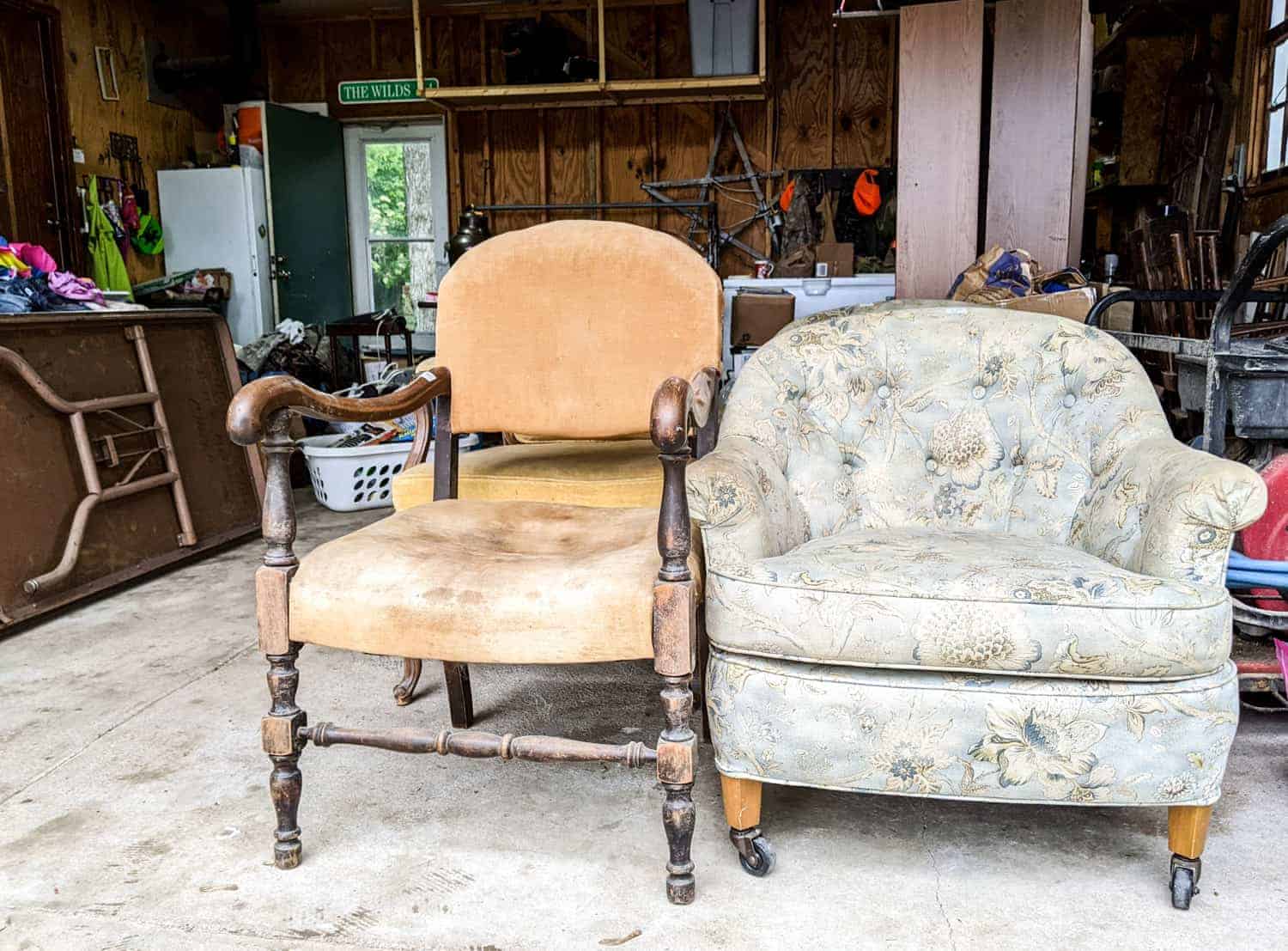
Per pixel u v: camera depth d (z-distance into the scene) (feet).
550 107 20.35
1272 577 5.66
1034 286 9.86
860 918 4.25
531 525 5.20
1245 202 13.47
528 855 4.80
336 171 21.76
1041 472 5.50
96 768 5.79
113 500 9.49
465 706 6.23
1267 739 5.88
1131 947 4.04
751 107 19.93
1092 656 4.01
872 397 5.84
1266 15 13.12
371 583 4.31
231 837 5.00
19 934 4.22
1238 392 6.40
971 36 10.91
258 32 20.33
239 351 17.19
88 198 17.02
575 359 5.87
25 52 15.62
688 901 4.37
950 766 4.19
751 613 4.27
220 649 7.85
